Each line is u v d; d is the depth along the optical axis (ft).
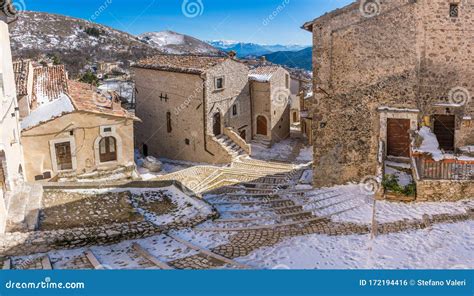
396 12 58.65
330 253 42.14
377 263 39.70
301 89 161.79
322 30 61.11
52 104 85.30
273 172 85.05
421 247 42.80
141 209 55.62
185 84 109.81
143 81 120.37
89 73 188.14
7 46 67.92
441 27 58.54
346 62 61.16
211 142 107.96
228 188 71.31
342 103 62.44
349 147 63.36
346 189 62.95
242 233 48.32
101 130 83.97
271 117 126.72
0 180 53.67
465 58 59.00
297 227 49.90
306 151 122.62
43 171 80.64
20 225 46.91
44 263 39.73
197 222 51.49
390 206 54.03
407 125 61.82
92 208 54.49
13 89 71.82
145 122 122.31
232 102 117.60
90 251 43.24
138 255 42.45
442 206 52.60
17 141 69.21
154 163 103.81
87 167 83.97
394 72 60.13
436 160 54.13
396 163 62.49
